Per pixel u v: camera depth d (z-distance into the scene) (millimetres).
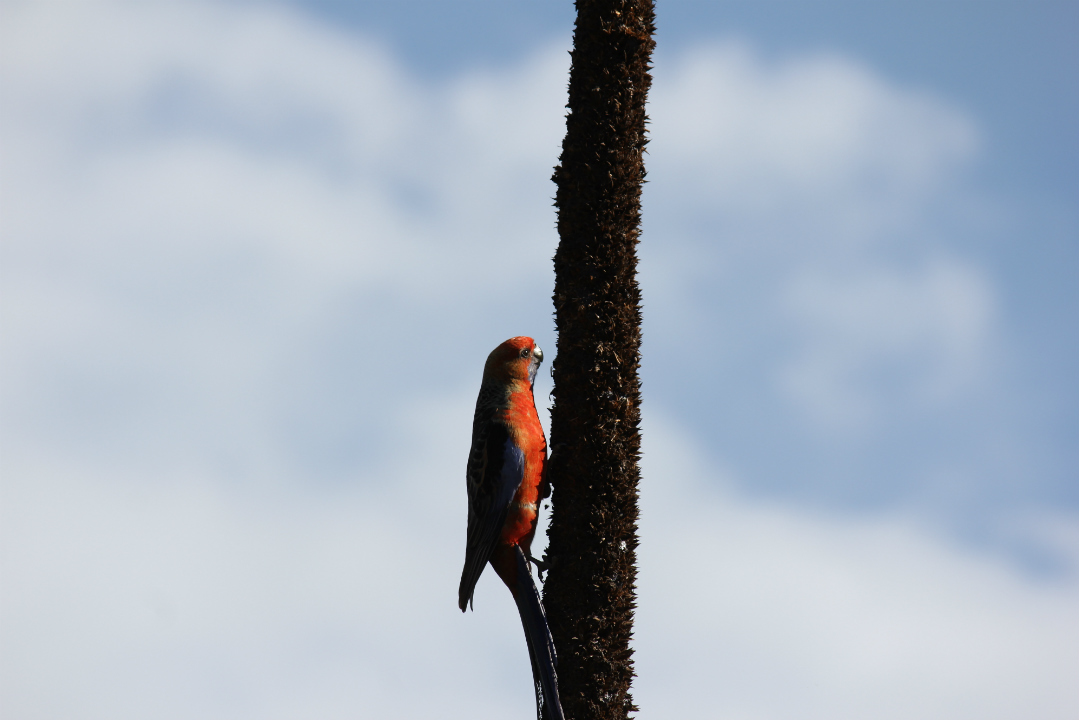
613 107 11312
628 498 11109
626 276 11320
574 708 10602
